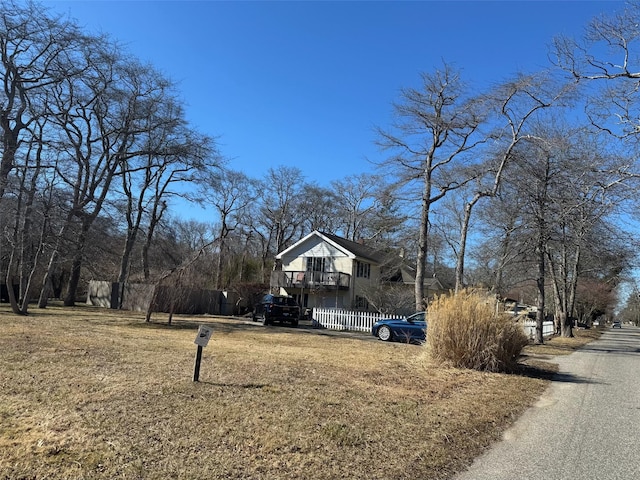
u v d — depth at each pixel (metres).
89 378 7.32
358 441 5.32
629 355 19.55
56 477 3.84
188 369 8.62
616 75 14.19
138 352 10.47
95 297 37.19
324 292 36.97
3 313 20.50
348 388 8.02
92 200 29.75
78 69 25.92
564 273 34.38
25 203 22.45
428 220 26.11
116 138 32.06
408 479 4.48
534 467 5.07
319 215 58.81
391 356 13.03
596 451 5.70
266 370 9.11
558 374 12.30
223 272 42.09
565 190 20.41
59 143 24.08
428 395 8.03
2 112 22.75
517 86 20.70
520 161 22.41
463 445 5.62
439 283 44.00
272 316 24.92
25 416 5.26
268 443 4.98
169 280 20.50
